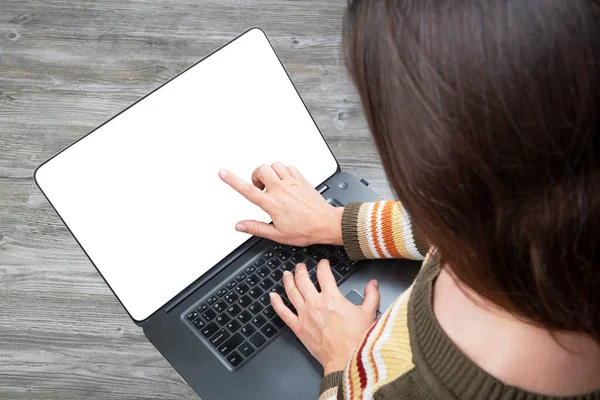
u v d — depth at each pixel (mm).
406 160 306
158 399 1113
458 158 288
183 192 804
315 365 734
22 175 1232
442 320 413
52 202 753
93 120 1273
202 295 787
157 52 1323
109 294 1164
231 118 818
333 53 1298
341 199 856
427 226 326
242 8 1349
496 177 287
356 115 1234
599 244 298
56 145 1254
